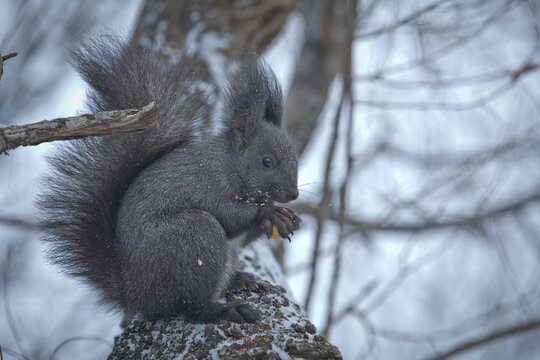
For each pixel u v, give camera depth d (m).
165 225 3.56
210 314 3.55
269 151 3.63
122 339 3.55
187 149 3.61
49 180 3.59
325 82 3.97
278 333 3.53
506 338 3.92
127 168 3.60
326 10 3.98
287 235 3.61
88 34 3.61
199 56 3.76
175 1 3.79
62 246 3.58
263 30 3.81
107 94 3.59
